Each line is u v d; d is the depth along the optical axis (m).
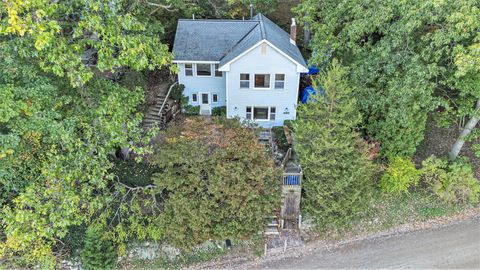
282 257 19.12
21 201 14.02
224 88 25.41
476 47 14.47
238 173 15.99
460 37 15.03
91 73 13.02
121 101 15.61
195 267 18.92
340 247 19.44
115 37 12.84
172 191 17.72
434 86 17.48
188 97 25.80
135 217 18.30
